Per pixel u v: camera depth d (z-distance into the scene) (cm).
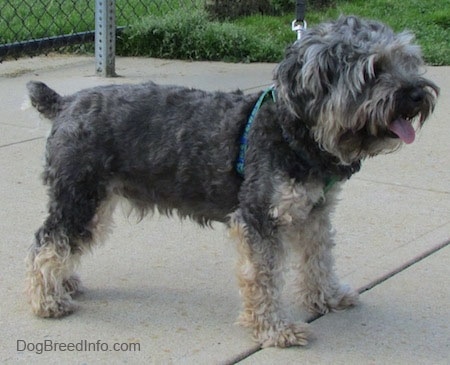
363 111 161
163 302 184
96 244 184
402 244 205
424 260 199
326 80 162
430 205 225
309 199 169
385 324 178
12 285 188
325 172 169
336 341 173
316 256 182
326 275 183
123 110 180
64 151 179
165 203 182
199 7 421
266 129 169
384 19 455
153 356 168
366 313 181
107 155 179
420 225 214
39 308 178
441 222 216
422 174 244
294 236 180
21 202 223
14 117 279
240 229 171
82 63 351
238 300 185
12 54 338
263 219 170
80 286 187
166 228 213
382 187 235
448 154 258
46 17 388
